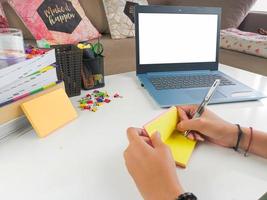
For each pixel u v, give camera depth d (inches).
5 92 21.5
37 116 22.4
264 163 19.9
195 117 23.8
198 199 15.9
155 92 31.0
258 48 69.4
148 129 19.4
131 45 78.7
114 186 17.1
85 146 21.2
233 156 20.7
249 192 16.9
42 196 16.2
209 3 90.2
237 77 38.4
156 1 93.2
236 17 88.1
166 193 15.0
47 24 67.6
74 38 72.1
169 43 36.9
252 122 25.8
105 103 28.7
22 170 18.3
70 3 73.9
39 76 24.0
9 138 21.9
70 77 29.4
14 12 67.1
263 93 31.9
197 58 38.5
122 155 20.2
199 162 19.8
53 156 19.9
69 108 25.2
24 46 26.2
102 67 32.7
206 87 33.0
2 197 16.1
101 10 84.4
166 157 16.8
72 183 17.3
